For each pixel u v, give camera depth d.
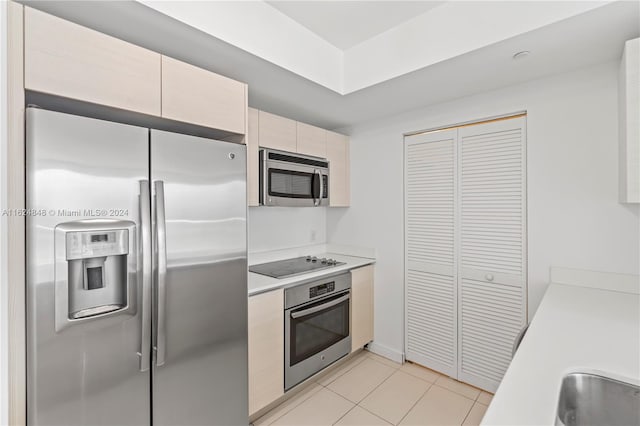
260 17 1.71
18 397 1.07
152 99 1.39
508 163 2.18
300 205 2.56
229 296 1.66
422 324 2.65
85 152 1.17
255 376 1.92
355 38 2.10
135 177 1.30
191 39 1.52
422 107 2.56
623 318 1.38
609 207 1.78
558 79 1.94
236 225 1.68
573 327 1.29
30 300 1.06
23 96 1.07
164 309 1.37
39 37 1.11
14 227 1.07
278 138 2.40
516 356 1.05
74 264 1.19
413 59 1.88
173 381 1.44
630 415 0.89
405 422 1.98
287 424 1.96
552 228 1.98
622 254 1.75
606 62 1.78
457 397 2.23
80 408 1.17
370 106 2.55
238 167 1.70
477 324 2.33
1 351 1.06
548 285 1.98
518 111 2.10
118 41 1.30
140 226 1.31
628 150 1.42
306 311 2.24
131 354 1.30
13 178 1.06
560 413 0.87
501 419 0.73
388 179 2.83
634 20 1.37
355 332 2.72
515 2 1.50
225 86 1.68
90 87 1.22
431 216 2.59
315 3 1.74
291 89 2.16
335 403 2.17
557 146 1.95
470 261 2.37
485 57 1.72
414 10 1.80
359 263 2.78
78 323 1.16
